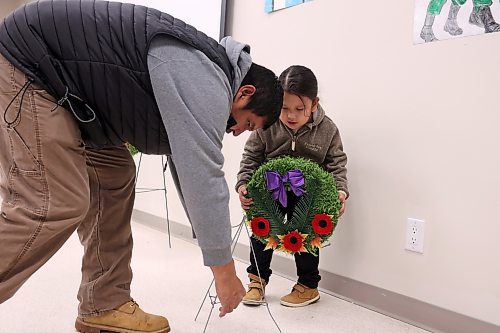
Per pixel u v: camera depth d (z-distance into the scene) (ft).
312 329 4.33
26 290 4.97
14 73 2.76
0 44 2.80
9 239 2.84
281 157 4.90
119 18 2.78
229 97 2.86
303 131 4.92
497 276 3.96
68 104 2.84
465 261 4.18
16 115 2.78
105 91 2.81
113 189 3.86
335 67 5.26
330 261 5.39
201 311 4.62
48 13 2.78
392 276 4.75
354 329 4.37
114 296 3.90
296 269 5.48
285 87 4.47
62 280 5.34
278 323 4.43
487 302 4.03
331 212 4.44
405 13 4.56
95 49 2.75
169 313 4.55
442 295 4.34
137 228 8.46
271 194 4.57
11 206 2.89
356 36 5.02
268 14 6.08
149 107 2.84
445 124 4.29
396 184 4.70
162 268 6.00
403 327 4.47
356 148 5.07
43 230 2.90
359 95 5.02
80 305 3.96
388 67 4.73
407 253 4.61
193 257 6.55
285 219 4.65
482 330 4.05
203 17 7.10
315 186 4.46
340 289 5.27
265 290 5.39
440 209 4.34
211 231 2.77
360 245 5.05
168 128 2.67
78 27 2.75
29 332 4.00
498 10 3.90
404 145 4.61
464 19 4.12
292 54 5.78
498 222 3.95
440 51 4.30
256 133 5.13
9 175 2.91
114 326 3.89
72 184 3.00
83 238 3.95
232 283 3.02
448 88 4.25
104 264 3.89
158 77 2.64
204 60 2.72
